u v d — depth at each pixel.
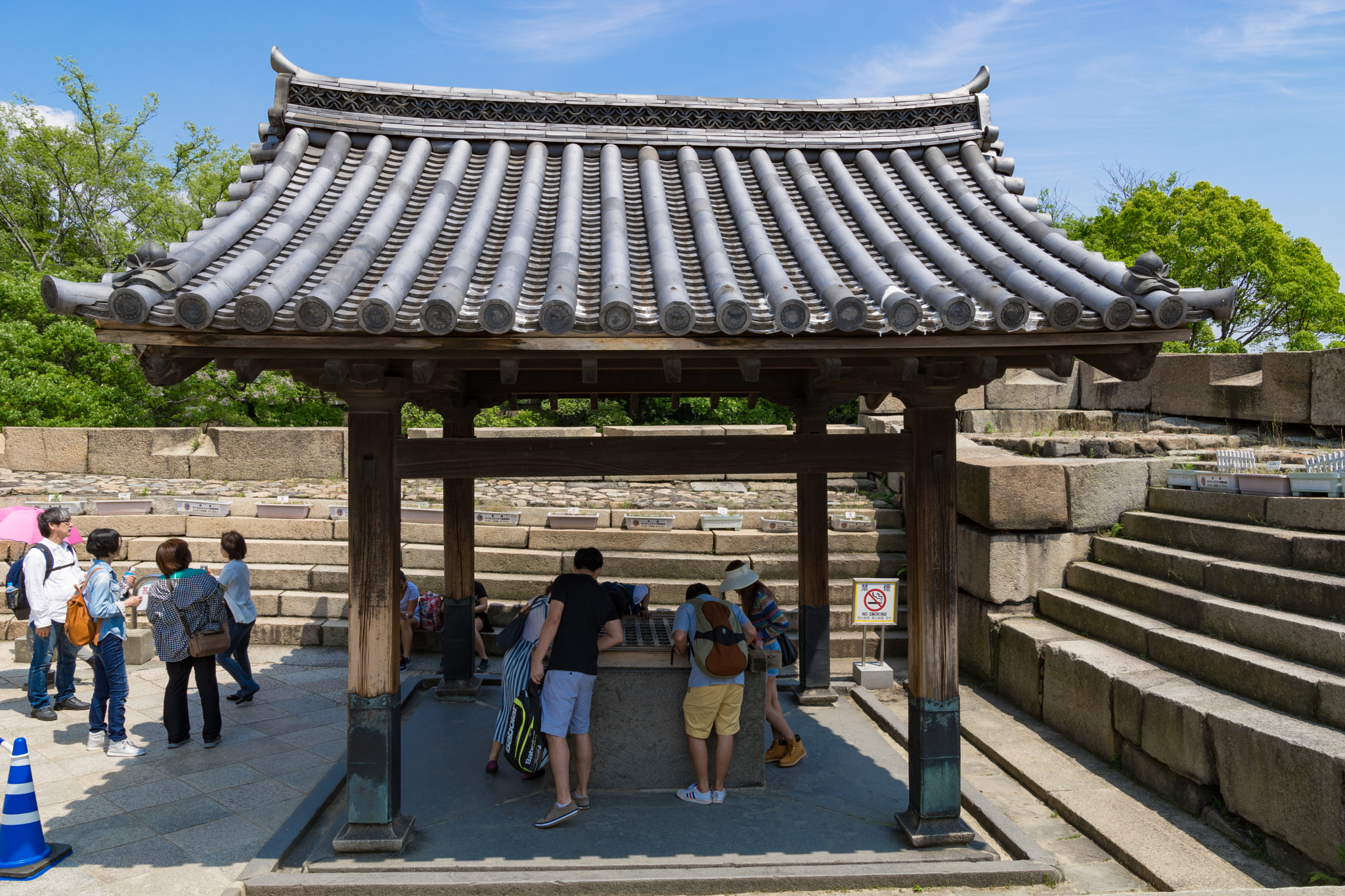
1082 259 4.22
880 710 6.93
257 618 9.61
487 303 3.30
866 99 5.79
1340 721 4.60
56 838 4.84
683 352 3.64
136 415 18.00
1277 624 5.45
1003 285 4.11
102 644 6.04
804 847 4.60
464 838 4.69
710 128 5.72
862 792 5.37
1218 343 21.33
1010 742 6.55
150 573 9.89
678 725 5.37
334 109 5.38
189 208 25.61
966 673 8.59
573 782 5.38
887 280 3.87
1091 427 12.68
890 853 4.54
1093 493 8.32
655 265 4.09
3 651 8.93
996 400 13.33
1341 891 2.98
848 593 9.63
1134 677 5.85
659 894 4.23
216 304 3.32
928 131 5.70
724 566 9.98
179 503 10.74
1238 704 5.15
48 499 11.04
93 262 23.62
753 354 3.73
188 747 6.32
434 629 8.87
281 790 5.56
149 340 3.36
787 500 12.00
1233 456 7.94
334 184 4.96
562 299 3.40
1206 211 23.50
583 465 4.35
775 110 5.72
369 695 4.43
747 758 5.38
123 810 5.23
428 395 6.59
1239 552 6.58
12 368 16.44
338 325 3.38
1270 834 4.54
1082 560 8.24
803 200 5.14
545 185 5.21
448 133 5.45
